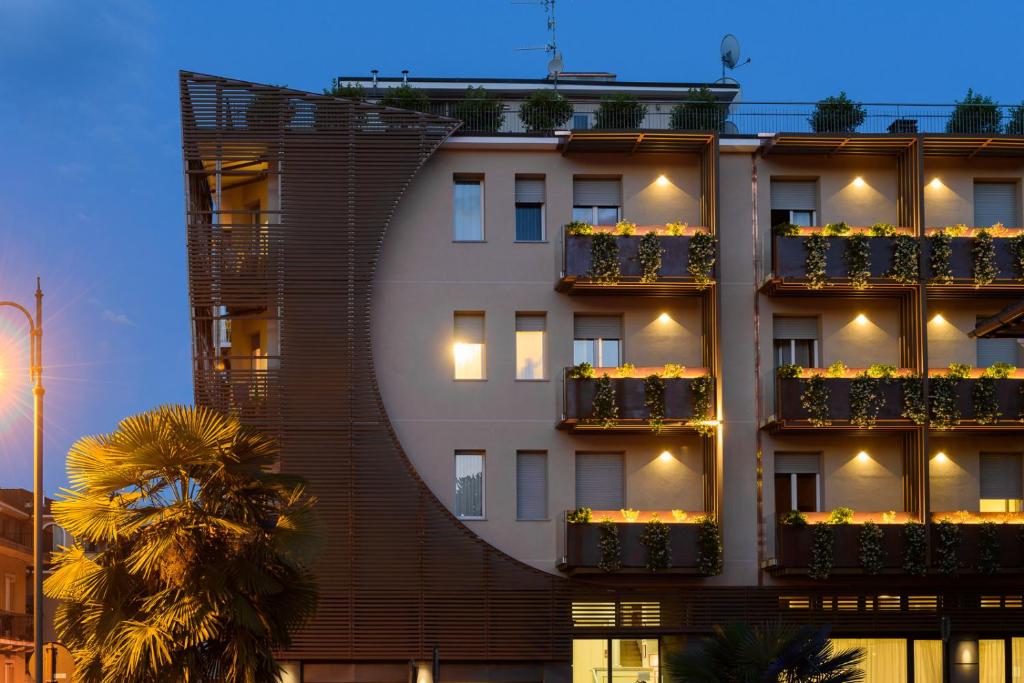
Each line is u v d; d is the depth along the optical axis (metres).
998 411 32.78
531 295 33.72
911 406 32.56
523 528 32.94
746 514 33.50
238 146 32.62
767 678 21.17
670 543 31.91
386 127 33.12
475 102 34.62
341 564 32.09
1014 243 33.31
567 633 32.31
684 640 32.72
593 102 45.16
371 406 32.47
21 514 59.88
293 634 31.75
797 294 34.03
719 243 33.22
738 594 32.94
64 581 19.98
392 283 33.47
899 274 32.94
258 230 32.50
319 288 32.56
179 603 19.47
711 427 32.69
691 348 34.06
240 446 20.52
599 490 33.59
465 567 32.34
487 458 33.12
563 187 34.16
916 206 33.69
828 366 34.22
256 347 34.25
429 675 31.98
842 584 33.19
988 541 32.31
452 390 33.28
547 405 33.44
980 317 34.78
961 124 35.25
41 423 25.73
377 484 32.34
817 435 33.81
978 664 33.34
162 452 19.80
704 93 36.03
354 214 32.78
